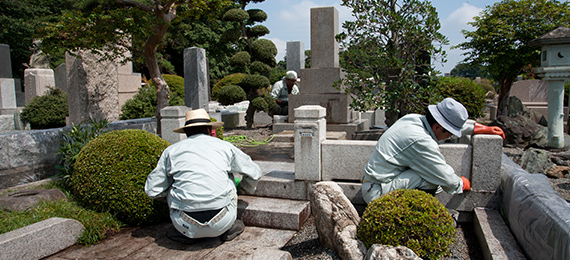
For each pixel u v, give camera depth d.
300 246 3.28
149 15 6.27
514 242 2.77
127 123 7.20
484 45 10.82
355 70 5.21
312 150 3.88
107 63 8.67
